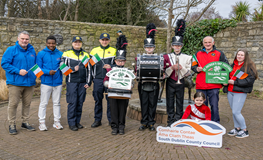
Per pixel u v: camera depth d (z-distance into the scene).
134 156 3.24
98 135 4.25
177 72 4.29
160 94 6.06
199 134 3.72
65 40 12.17
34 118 5.45
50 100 7.95
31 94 4.54
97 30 12.45
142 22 18.56
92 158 3.15
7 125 4.80
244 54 4.11
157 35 13.09
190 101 6.03
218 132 3.65
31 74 4.39
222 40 11.57
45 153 3.31
